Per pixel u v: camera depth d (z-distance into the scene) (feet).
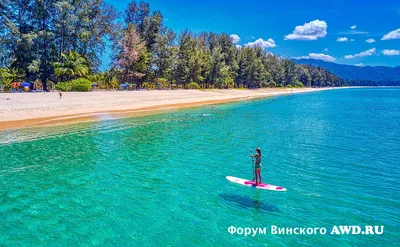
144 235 34.27
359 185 50.03
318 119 134.72
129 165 61.05
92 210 40.50
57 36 227.20
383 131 102.12
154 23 282.56
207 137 90.53
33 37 203.00
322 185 49.96
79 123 109.50
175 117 135.54
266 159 65.77
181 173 56.03
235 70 398.21
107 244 32.37
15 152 69.56
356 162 63.36
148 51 283.79
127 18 289.74
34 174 55.11
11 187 48.70
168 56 287.89
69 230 35.24
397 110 181.27
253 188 48.44
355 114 157.07
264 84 493.36
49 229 35.45
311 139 87.81
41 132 91.66
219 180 52.21
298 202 43.32
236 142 83.41
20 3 213.46
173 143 81.76
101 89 229.25
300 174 55.67
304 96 368.48
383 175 55.06
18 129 94.89
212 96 272.31
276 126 113.19
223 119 132.05
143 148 75.72
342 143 82.23
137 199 44.19
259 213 39.86
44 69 220.84
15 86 193.88
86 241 32.91
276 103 236.84
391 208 41.45
